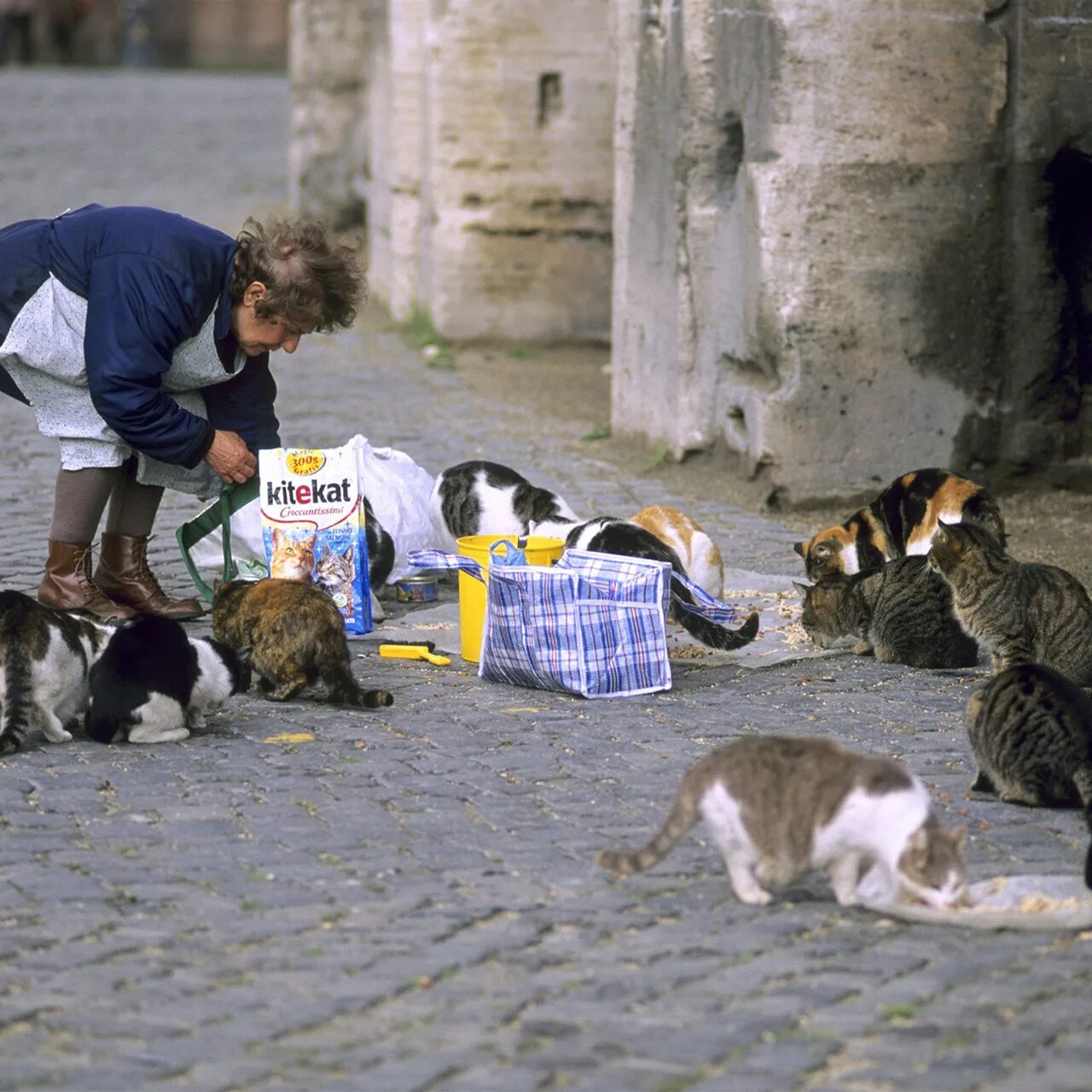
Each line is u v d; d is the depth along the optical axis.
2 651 8.80
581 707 9.84
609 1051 5.61
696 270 15.97
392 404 19.98
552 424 18.89
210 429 11.17
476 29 23.22
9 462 16.95
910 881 6.68
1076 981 6.13
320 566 11.23
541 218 23.88
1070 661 9.91
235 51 75.31
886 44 14.30
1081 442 15.39
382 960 6.36
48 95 55.31
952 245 14.75
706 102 15.57
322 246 11.00
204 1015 5.90
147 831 7.81
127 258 10.66
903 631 10.64
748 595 12.27
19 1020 5.88
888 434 14.94
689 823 6.81
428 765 8.77
